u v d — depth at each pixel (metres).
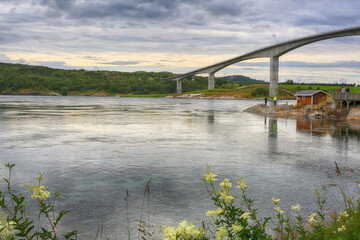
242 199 10.09
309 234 6.05
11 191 10.70
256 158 16.47
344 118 43.56
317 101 55.31
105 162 15.34
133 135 25.12
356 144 21.25
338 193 10.68
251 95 180.75
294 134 26.34
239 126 32.41
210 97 189.50
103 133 26.20
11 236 3.09
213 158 16.42
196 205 9.59
